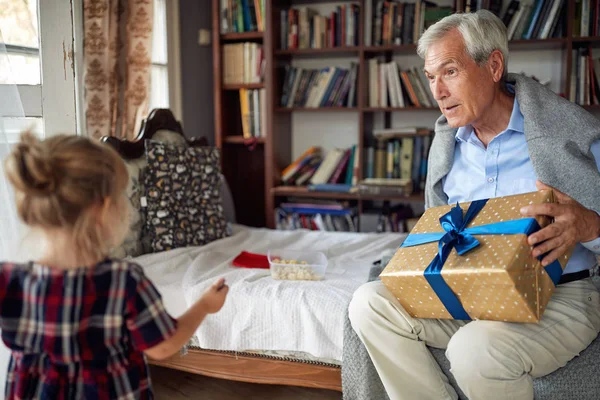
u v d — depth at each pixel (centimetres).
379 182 299
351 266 208
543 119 148
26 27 196
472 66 152
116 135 258
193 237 228
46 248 95
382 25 299
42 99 201
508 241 123
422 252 140
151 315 98
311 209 315
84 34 242
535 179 153
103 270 96
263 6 312
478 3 280
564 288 143
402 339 143
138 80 262
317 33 311
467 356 129
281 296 170
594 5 272
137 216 215
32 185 88
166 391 196
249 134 322
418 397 145
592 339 139
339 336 162
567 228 124
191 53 329
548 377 137
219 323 175
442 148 170
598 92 278
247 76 320
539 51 303
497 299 123
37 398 94
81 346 94
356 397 155
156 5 297
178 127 248
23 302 94
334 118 340
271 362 174
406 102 306
